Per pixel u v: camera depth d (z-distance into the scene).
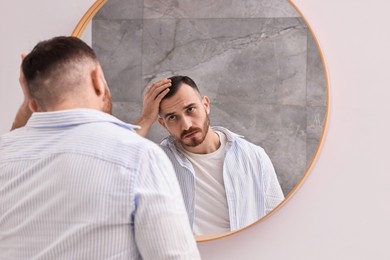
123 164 1.11
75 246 1.11
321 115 1.60
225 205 1.66
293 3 1.61
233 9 1.65
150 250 1.09
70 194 1.11
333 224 1.65
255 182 1.64
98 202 1.10
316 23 1.64
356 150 1.63
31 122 1.21
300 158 1.61
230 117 1.65
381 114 1.61
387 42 1.61
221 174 1.66
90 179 1.11
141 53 1.73
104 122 1.17
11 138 1.23
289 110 1.61
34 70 1.18
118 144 1.13
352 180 1.63
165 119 1.70
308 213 1.66
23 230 1.17
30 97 1.26
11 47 1.91
